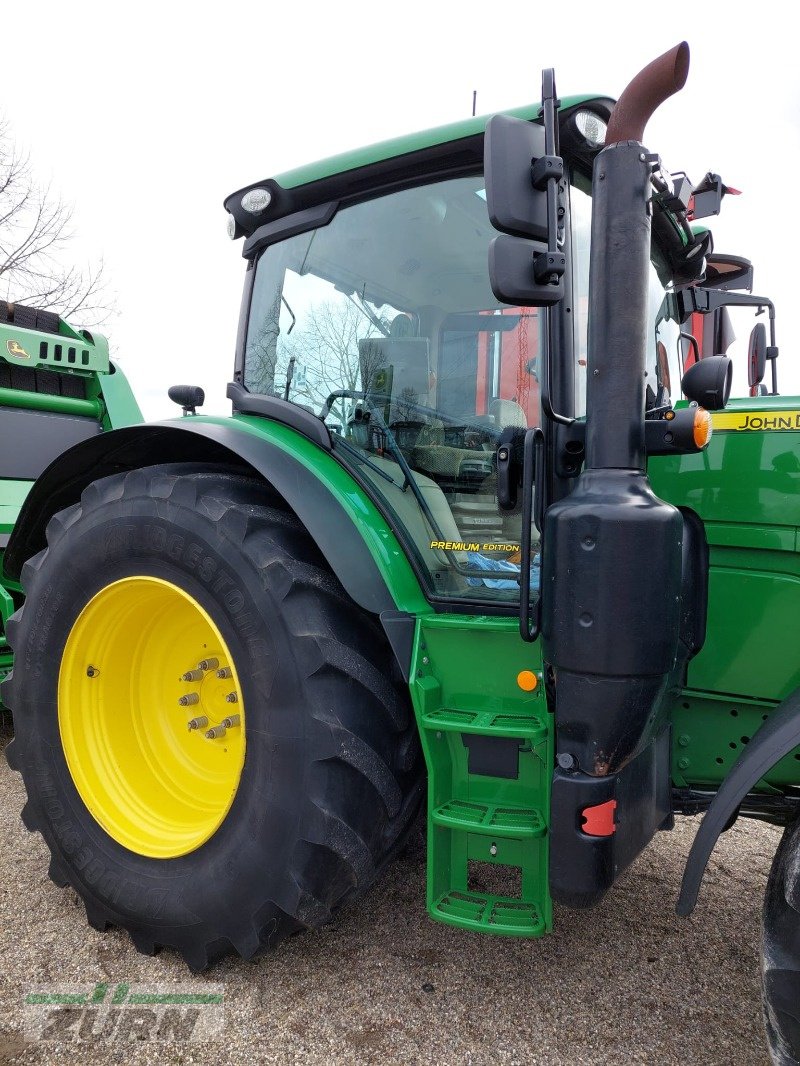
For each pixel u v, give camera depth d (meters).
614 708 1.65
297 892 1.93
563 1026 1.91
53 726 2.39
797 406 2.00
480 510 2.12
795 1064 1.48
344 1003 2.00
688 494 2.10
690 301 2.89
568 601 1.68
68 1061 1.81
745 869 2.75
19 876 2.66
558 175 1.64
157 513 2.20
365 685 2.00
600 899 1.71
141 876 2.18
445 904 1.92
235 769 2.34
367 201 2.33
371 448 2.30
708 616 2.08
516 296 1.66
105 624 2.39
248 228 2.61
